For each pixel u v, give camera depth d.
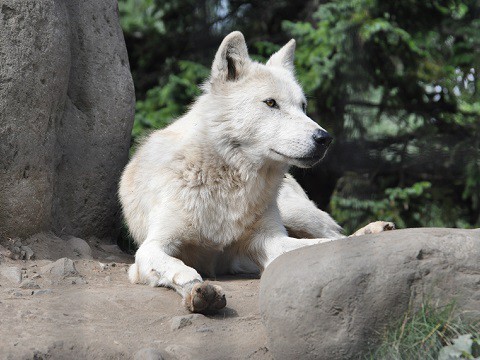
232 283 9.43
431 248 6.08
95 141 11.03
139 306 7.76
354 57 16.22
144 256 8.88
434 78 17.12
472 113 18.00
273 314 6.19
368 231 9.06
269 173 9.61
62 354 6.27
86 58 10.92
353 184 17.25
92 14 11.11
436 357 5.89
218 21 18.56
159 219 9.38
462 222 18.12
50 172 9.94
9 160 9.23
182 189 9.36
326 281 6.02
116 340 6.65
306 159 9.05
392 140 17.80
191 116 9.97
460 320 5.98
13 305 7.33
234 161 9.34
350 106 17.30
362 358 5.98
